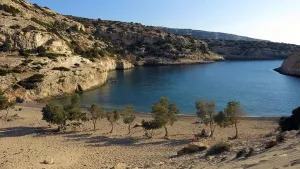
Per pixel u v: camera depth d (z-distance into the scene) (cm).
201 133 4684
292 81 13312
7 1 14425
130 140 4466
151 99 9169
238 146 2814
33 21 13600
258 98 9181
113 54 19650
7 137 4503
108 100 8950
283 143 1922
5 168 3028
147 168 2545
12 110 6662
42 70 9462
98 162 3272
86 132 4953
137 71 18050
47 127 5209
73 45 15612
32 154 3609
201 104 4828
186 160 2658
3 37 10944
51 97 9081
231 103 4591
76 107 5428
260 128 5256
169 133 4953
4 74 8650
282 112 7269
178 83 12769
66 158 3481
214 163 2081
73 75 10038
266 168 1156
